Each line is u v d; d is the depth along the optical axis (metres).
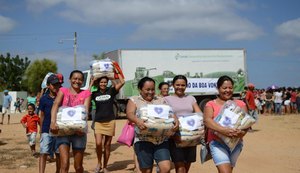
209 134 5.63
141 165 5.89
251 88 16.30
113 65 9.09
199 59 26.30
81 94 6.61
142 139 5.77
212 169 9.38
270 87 28.91
